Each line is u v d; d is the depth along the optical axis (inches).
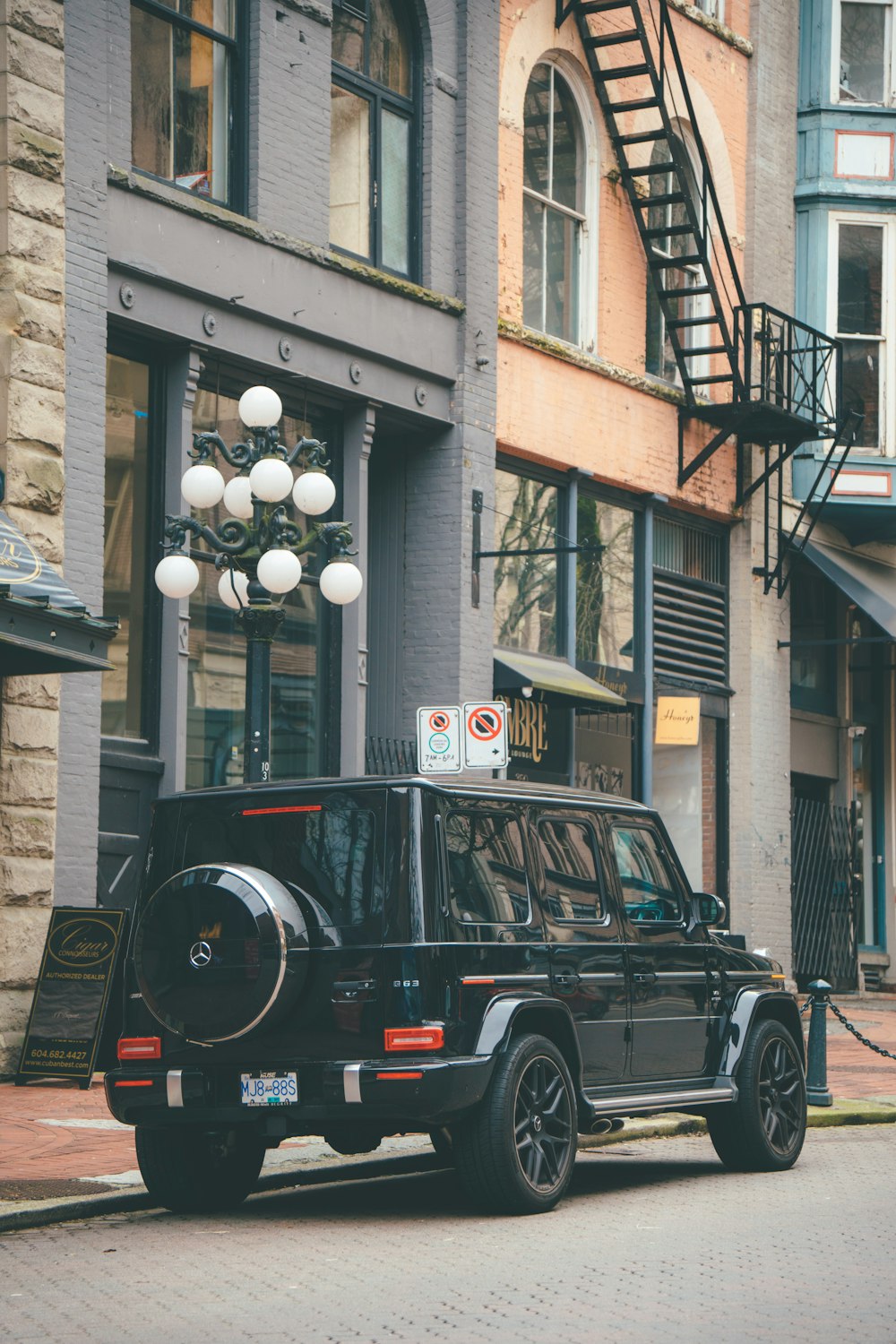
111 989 571.2
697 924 449.7
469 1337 269.1
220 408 698.8
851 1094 626.8
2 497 584.7
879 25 1052.5
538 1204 379.2
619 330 902.4
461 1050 364.8
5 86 597.3
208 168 692.1
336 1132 371.9
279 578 504.4
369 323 745.0
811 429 935.7
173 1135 388.2
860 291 1036.5
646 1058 421.4
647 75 931.3
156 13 672.4
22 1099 538.6
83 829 608.4
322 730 744.3
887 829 1157.1
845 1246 348.8
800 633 1080.8
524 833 399.2
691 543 966.4
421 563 789.2
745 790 972.6
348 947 367.2
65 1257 339.0
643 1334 271.6
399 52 792.9
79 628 543.8
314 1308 291.0
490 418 805.2
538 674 803.4
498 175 822.5
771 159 1016.9
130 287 642.8
